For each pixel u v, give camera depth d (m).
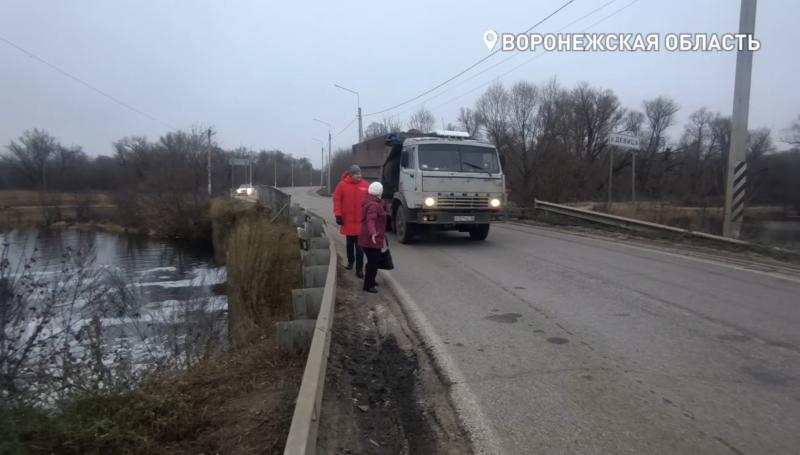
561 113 39.06
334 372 4.66
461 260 10.16
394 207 13.29
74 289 7.14
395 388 4.40
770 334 5.39
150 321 10.46
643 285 7.69
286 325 5.25
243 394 4.47
